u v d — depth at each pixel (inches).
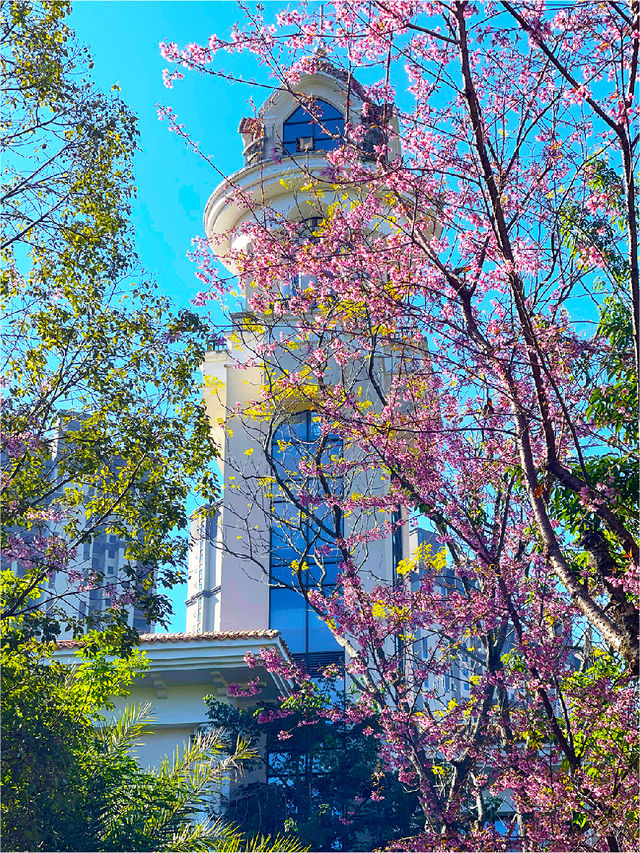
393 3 383.6
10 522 575.5
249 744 748.6
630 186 363.6
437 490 550.0
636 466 476.1
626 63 397.7
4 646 553.0
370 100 464.8
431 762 570.9
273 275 487.5
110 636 587.8
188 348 612.1
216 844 586.9
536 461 482.6
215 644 782.5
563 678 485.1
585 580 477.4
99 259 605.0
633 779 438.3
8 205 607.2
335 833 706.2
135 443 599.2
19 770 517.0
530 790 458.3
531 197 471.8
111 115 623.2
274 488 1071.6
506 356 449.7
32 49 609.0
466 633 548.1
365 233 495.2
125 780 584.1
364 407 573.3
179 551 606.9
